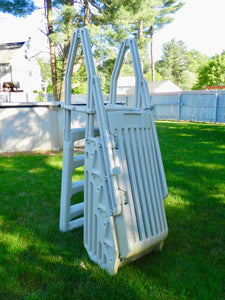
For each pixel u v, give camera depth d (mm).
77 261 2082
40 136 6742
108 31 12938
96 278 1875
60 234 2504
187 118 17844
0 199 3396
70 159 2381
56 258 2129
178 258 2141
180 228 2670
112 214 1729
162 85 32562
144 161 1931
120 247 1768
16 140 6562
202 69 45375
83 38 1983
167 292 1759
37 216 2930
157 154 2191
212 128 12031
